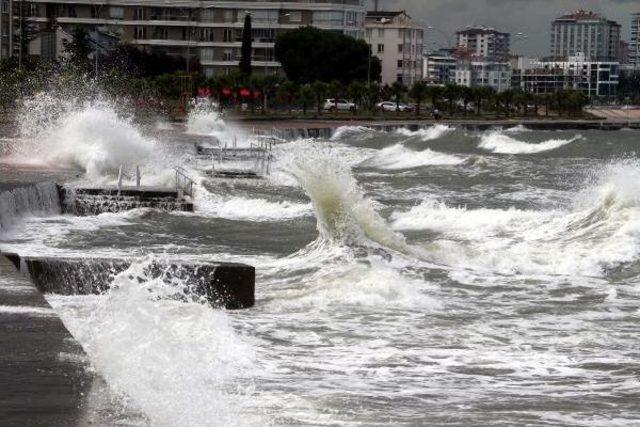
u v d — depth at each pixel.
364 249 52.34
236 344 31.05
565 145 175.62
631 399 26.70
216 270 39.53
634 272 50.75
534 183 107.31
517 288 46.03
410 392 26.75
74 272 39.47
